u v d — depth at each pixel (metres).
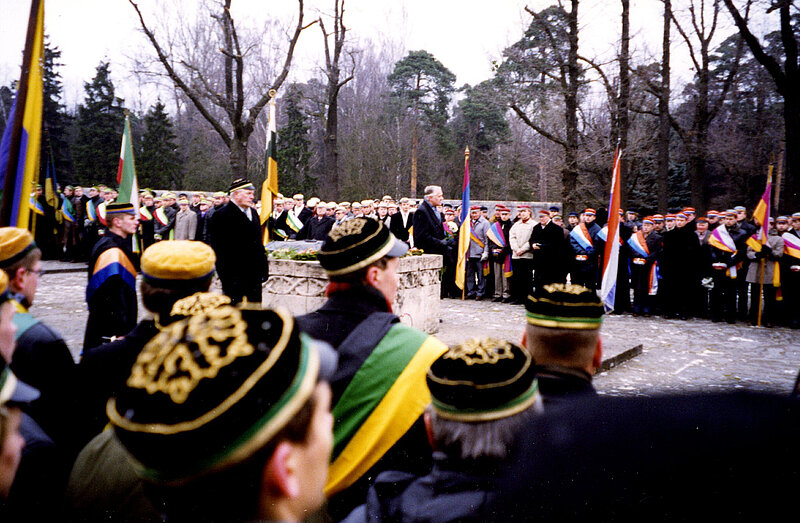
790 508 0.69
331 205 15.61
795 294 10.69
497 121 47.25
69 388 2.38
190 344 0.79
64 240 18.06
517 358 1.41
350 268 2.12
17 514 1.70
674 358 8.23
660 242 11.73
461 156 49.19
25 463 1.77
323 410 0.87
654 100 26.72
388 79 48.84
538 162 35.75
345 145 37.34
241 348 0.78
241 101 20.91
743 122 30.92
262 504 0.78
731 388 0.85
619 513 0.74
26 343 2.46
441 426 1.35
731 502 0.70
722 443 0.73
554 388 1.69
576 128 19.70
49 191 18.19
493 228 12.99
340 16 23.31
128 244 4.53
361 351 2.00
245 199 6.52
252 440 0.76
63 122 37.59
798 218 10.81
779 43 22.64
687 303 11.53
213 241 6.49
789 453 0.71
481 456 1.27
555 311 1.76
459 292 13.88
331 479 1.95
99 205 15.84
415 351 2.00
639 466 0.75
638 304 11.98
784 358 8.32
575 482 0.78
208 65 26.17
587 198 27.42
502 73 20.53
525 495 0.82
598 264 12.45
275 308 0.88
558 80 19.31
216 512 0.78
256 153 39.62
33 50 3.99
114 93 36.34
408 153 43.84
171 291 2.46
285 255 7.89
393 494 1.44
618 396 0.85
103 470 1.69
